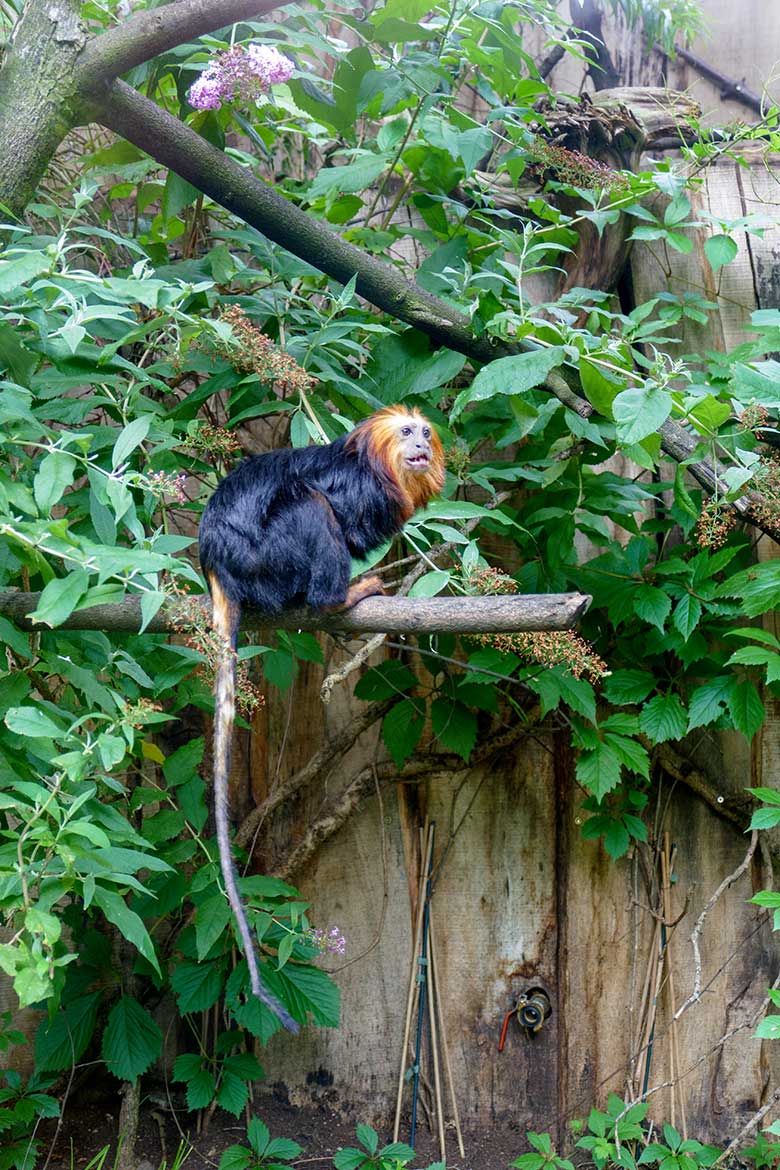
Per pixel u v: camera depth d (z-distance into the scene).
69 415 3.11
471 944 4.11
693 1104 4.02
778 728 4.11
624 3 4.32
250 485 2.73
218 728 2.44
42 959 2.10
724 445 3.19
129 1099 3.68
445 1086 4.03
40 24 2.88
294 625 2.71
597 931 4.09
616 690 3.77
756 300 4.32
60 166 4.02
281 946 3.27
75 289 3.00
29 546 2.31
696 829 4.12
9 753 2.62
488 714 4.09
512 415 3.76
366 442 2.82
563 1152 3.98
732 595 3.45
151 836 3.31
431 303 3.39
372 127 4.51
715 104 4.74
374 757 4.15
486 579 2.83
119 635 3.10
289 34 3.57
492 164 4.43
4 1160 3.45
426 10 3.59
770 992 3.11
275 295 3.55
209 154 3.15
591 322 3.77
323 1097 4.04
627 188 3.96
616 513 3.81
